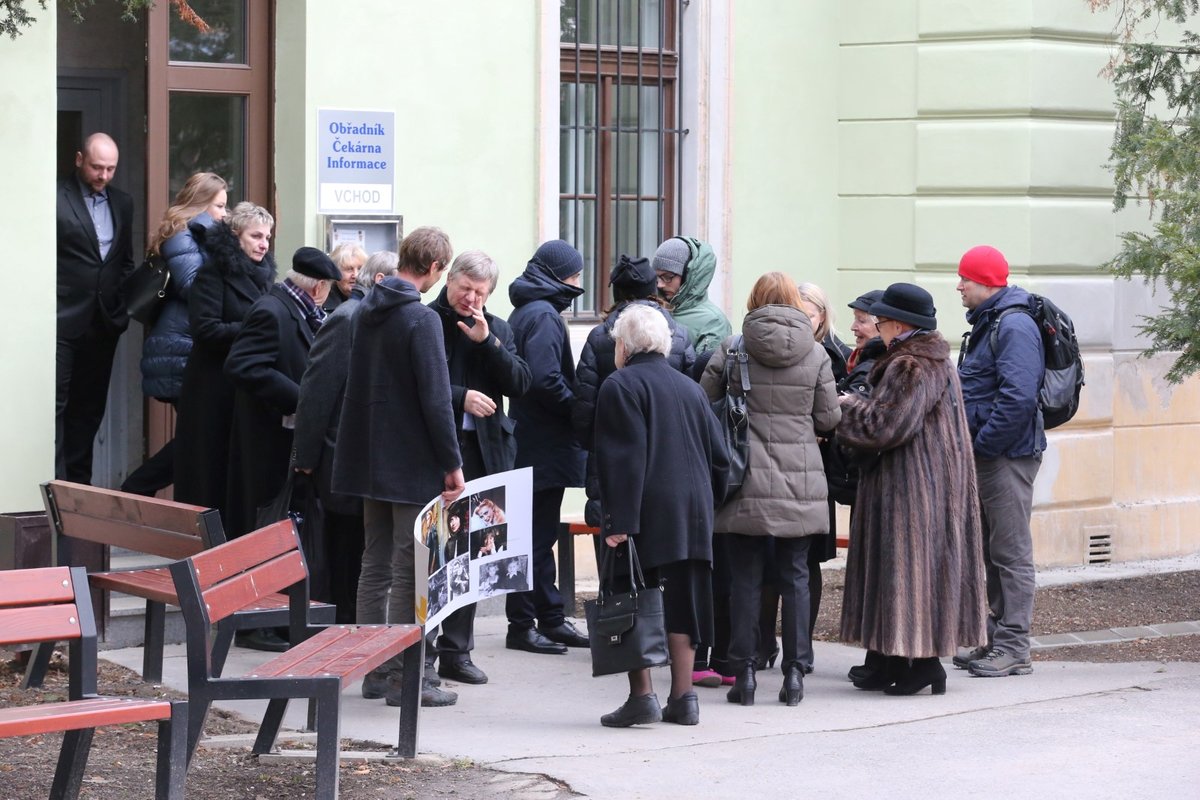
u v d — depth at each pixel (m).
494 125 13.12
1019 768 7.88
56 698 8.88
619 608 8.57
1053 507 14.85
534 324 10.43
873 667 9.99
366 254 11.23
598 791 7.41
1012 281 14.38
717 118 14.34
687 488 8.73
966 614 9.72
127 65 12.98
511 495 8.97
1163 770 7.83
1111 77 13.90
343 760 7.89
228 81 12.31
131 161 13.02
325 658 7.26
